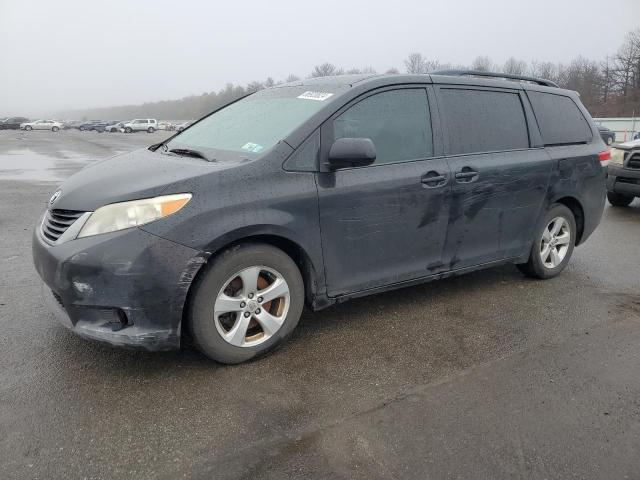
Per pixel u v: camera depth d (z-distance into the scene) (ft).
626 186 27.89
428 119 12.72
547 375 10.53
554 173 15.20
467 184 13.08
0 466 7.61
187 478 7.50
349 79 12.36
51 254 9.49
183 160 11.10
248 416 8.94
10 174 44.78
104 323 9.49
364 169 11.52
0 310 13.00
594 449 8.31
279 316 10.95
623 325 13.03
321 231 10.96
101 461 7.79
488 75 14.88
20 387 9.61
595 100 226.58
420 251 12.74
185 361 10.68
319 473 7.63
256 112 12.80
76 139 131.03
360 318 13.14
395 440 8.40
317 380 10.14
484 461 7.97
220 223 9.67
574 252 19.79
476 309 13.87
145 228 9.20
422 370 10.63
